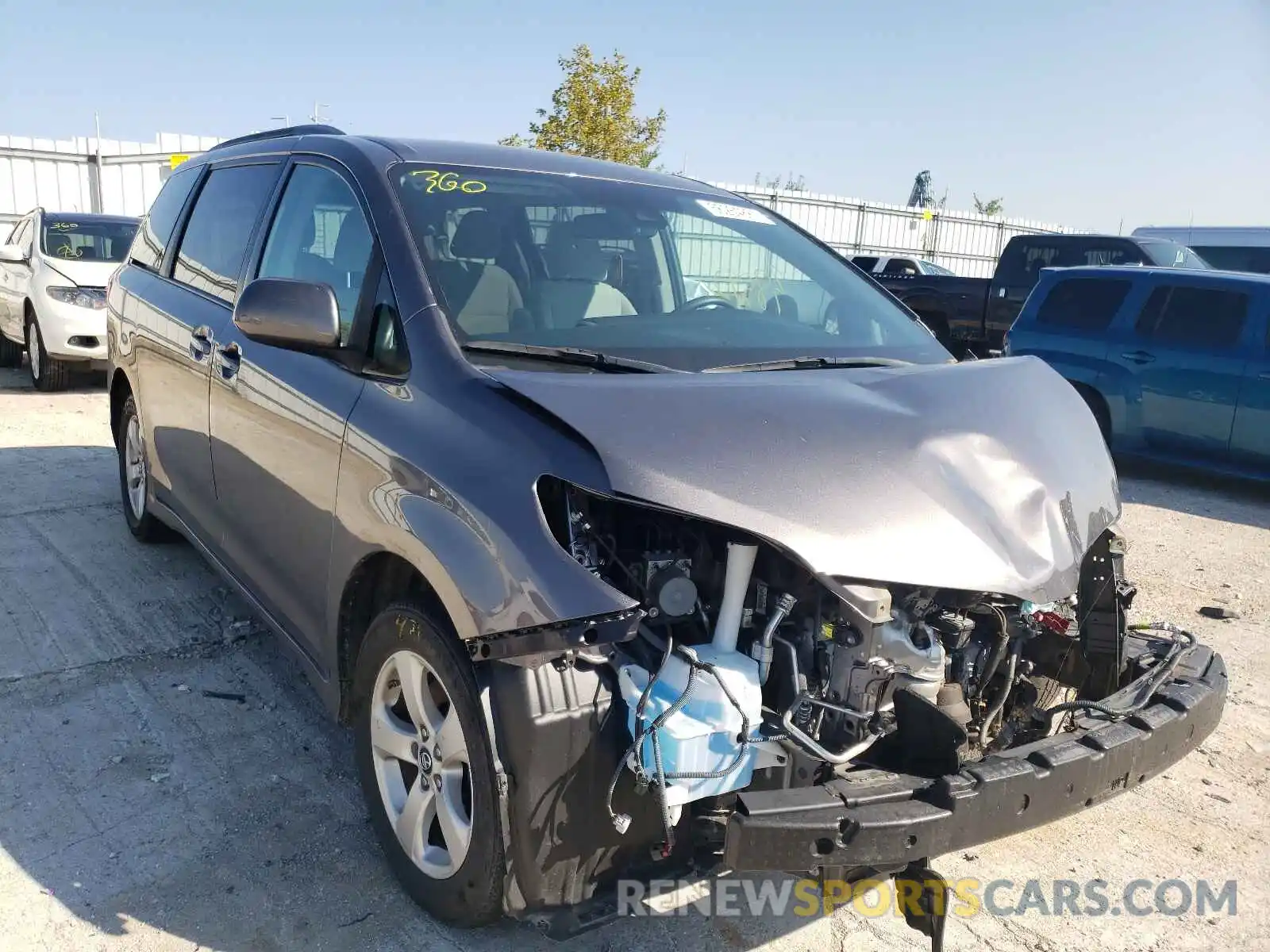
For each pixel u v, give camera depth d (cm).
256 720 368
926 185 4703
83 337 978
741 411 235
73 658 409
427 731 250
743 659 228
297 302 275
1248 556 666
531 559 213
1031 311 964
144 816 305
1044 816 225
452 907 246
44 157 2109
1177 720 250
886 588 230
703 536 236
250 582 368
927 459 238
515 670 217
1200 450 856
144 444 489
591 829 222
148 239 508
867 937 271
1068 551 251
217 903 268
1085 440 288
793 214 2677
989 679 263
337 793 323
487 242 301
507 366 258
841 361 303
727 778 225
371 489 258
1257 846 324
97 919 260
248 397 340
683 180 398
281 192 371
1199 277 866
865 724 231
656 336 296
